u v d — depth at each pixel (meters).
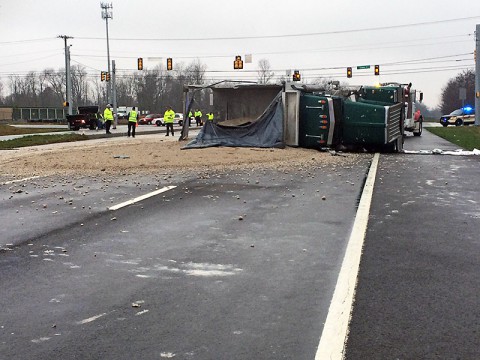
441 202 10.17
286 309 4.95
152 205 10.05
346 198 10.69
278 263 6.38
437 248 6.94
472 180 13.12
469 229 7.95
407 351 4.11
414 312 4.86
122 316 4.84
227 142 21.69
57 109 89.81
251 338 4.35
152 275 5.98
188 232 7.95
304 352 4.09
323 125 21.03
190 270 6.14
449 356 4.02
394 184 12.56
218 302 5.15
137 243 7.34
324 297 5.23
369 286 5.55
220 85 23.94
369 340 4.30
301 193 11.32
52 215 9.17
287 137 21.78
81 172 14.68
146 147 22.36
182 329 4.54
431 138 33.66
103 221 8.70
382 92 22.69
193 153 19.08
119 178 13.55
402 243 7.19
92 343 4.30
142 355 4.08
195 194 11.24
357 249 6.88
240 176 13.92
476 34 45.94
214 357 4.03
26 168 15.63
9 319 4.79
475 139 30.83
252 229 8.10
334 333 4.41
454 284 5.58
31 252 6.92
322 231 7.93
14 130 48.59
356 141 21.59
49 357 4.06
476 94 46.28
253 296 5.29
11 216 9.11
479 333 4.41
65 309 5.01
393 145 21.94
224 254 6.78
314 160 17.78
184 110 25.16
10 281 5.80
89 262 6.47
